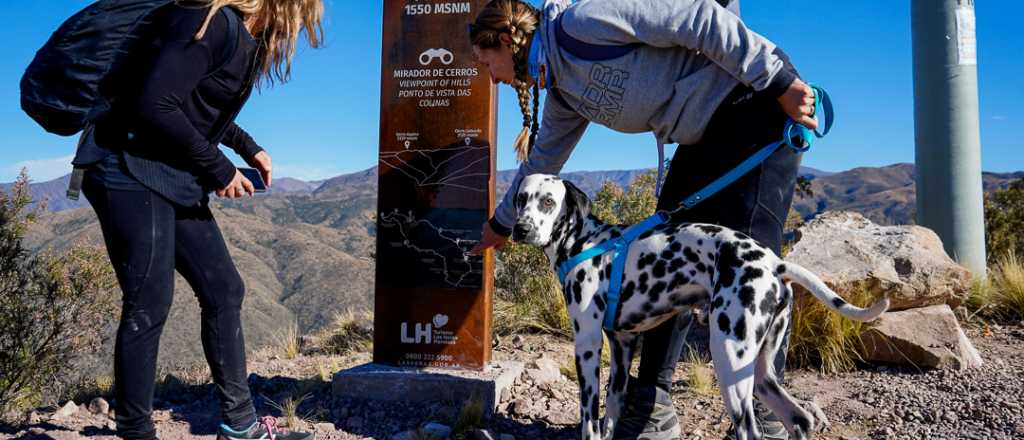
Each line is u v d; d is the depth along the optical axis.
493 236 3.76
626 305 3.02
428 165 4.30
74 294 5.54
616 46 2.89
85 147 2.70
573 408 4.07
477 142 4.25
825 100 2.88
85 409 4.19
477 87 4.23
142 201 2.75
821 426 3.70
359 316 7.15
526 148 3.76
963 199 6.86
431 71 4.28
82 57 2.54
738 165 2.90
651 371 3.25
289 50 3.03
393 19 4.32
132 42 2.63
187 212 2.95
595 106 3.05
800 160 3.03
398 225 4.36
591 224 3.22
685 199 3.08
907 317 4.79
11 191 6.67
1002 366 4.47
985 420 3.60
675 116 2.95
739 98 2.89
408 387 4.16
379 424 3.90
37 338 5.04
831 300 2.58
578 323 3.09
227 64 2.78
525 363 4.96
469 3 4.23
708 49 2.74
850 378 4.57
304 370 5.20
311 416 4.01
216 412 4.12
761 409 3.06
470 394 4.07
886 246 5.24
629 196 9.81
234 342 3.11
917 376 4.43
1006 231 14.84
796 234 5.65
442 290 4.31
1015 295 5.86
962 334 4.65
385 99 4.35
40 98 2.54
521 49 3.23
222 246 3.06
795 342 4.88
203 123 2.88
